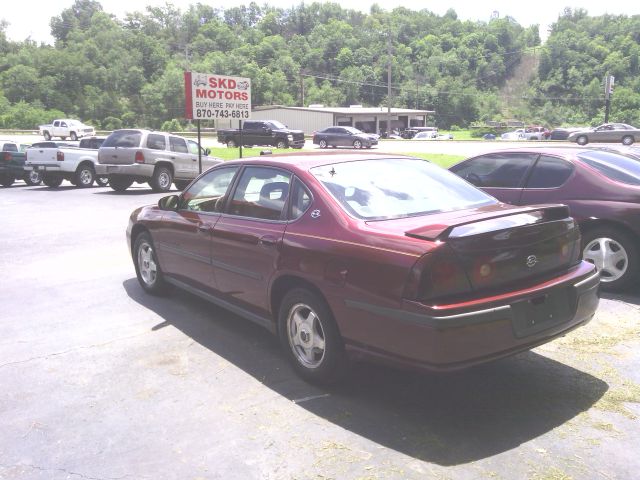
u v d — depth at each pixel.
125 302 6.10
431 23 176.12
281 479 2.98
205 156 19.02
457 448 3.22
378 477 2.97
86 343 4.93
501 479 2.93
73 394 3.99
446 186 4.46
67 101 117.94
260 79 123.25
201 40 152.62
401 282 3.26
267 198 4.46
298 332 4.10
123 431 3.49
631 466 3.04
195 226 5.12
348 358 3.81
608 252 5.92
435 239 3.25
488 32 176.50
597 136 42.75
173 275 5.73
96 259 8.23
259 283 4.34
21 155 20.30
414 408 3.70
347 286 3.56
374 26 172.25
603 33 166.50
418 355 3.24
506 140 61.72
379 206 3.97
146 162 16.89
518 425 3.47
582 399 3.79
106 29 150.00
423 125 88.38
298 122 73.56
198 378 4.21
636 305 5.63
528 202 6.37
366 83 135.00
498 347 3.32
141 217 6.16
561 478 2.94
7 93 116.94
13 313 5.77
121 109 116.75
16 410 3.77
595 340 4.80
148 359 4.57
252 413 3.67
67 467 3.13
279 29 183.12
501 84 162.88
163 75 124.31
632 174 6.04
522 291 3.42
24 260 8.18
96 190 18.23
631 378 4.10
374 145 43.00
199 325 5.36
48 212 13.09
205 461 3.15
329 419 3.57
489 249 3.35
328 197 3.97
